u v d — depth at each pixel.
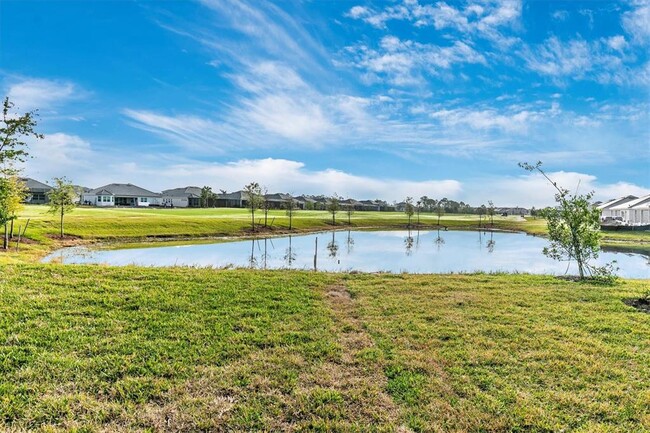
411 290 11.91
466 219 102.38
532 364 6.41
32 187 84.38
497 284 13.04
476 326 8.33
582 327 8.31
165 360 6.28
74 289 9.91
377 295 11.17
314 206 122.69
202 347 6.80
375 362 6.47
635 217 61.41
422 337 7.63
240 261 26.48
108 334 7.19
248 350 6.79
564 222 15.02
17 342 6.61
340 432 4.68
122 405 5.05
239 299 9.82
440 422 4.87
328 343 7.19
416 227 77.38
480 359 6.59
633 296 11.15
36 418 4.73
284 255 30.70
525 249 37.84
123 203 96.69
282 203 104.88
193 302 9.35
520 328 8.19
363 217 92.81
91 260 24.59
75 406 4.96
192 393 5.38
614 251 34.03
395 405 5.25
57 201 35.91
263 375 5.92
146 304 9.00
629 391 5.58
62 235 35.47
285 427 4.73
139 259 25.92
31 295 9.16
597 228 14.61
